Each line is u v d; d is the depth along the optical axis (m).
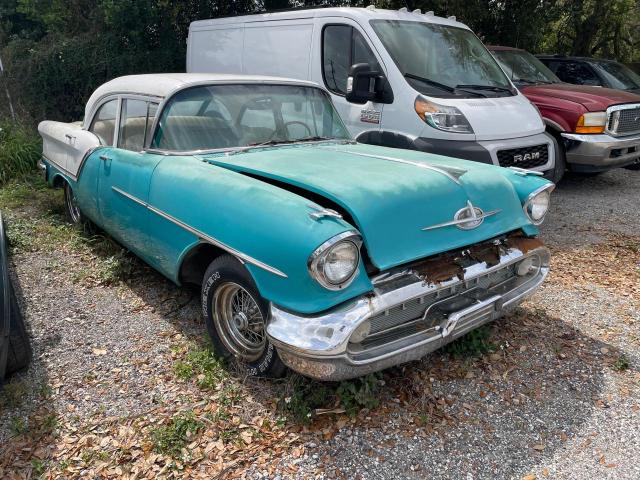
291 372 3.05
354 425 2.88
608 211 7.04
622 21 18.00
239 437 2.78
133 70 10.87
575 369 3.42
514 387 3.23
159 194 3.59
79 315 4.04
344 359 2.60
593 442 2.79
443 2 10.22
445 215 3.02
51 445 2.74
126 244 4.40
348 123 6.41
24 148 8.27
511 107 6.30
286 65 6.97
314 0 11.30
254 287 2.90
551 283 4.71
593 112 7.40
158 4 10.36
